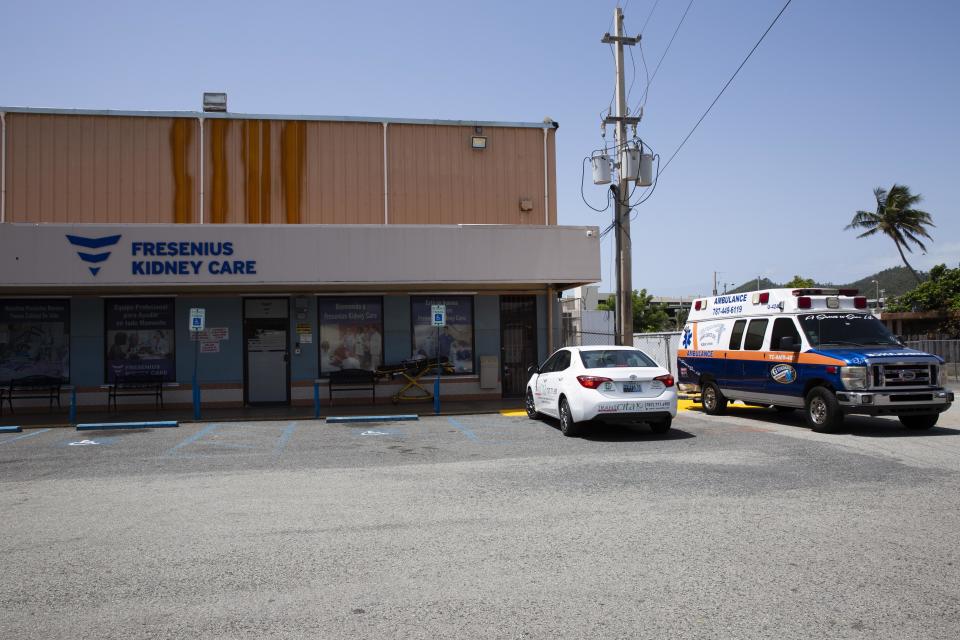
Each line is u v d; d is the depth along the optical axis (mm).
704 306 16797
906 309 51906
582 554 5926
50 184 17906
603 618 4605
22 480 9430
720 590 5062
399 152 19172
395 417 15656
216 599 5023
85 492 8625
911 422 13203
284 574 5527
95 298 17953
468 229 16703
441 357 19031
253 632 4465
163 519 7262
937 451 10672
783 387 13766
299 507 7707
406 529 6758
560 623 4535
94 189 18016
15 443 12781
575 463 10102
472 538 6434
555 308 19812
